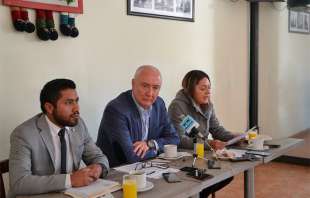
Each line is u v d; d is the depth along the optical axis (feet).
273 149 8.48
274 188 12.75
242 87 16.15
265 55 16.70
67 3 9.14
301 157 15.67
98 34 10.12
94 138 10.18
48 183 5.72
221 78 14.97
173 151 7.77
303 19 16.15
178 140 8.83
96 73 10.13
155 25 11.86
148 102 8.21
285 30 16.61
